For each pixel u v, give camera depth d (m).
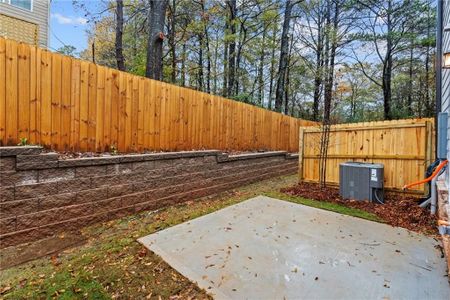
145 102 4.45
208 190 5.25
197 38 14.11
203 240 2.99
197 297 2.01
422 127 4.43
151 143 4.55
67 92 3.44
